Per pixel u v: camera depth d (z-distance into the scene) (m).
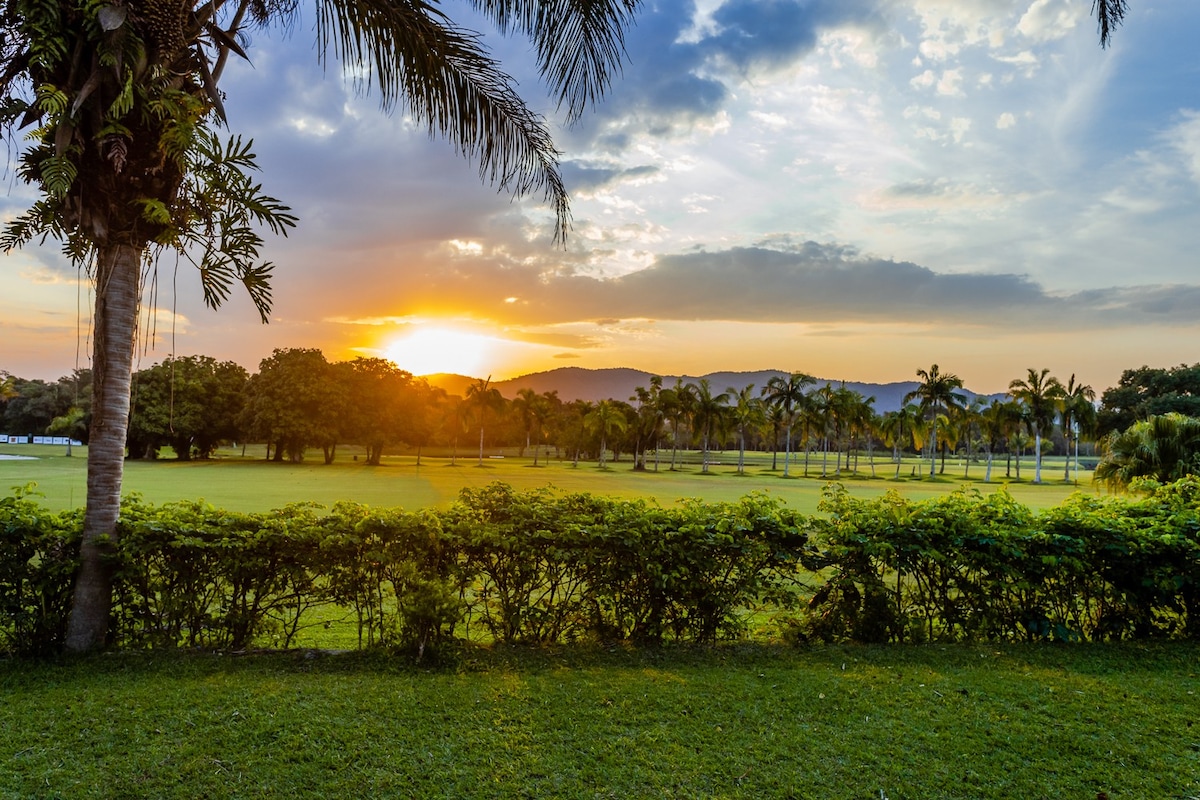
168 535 4.73
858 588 5.51
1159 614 5.75
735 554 5.30
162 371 62.47
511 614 5.11
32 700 3.86
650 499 5.92
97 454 4.75
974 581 5.52
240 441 70.62
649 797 3.01
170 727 3.55
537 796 3.00
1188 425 16.61
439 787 3.05
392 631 4.98
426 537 4.93
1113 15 5.48
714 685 4.27
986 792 3.10
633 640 5.23
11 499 4.91
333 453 64.06
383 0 4.87
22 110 4.44
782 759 3.36
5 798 2.88
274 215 4.81
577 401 83.38
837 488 6.12
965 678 4.50
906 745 3.53
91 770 3.12
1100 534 5.57
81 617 4.70
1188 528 5.70
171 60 4.55
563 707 3.90
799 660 4.86
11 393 65.25
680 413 67.94
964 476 70.25
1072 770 3.32
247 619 4.91
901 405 68.19
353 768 3.20
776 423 67.88
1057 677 4.57
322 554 4.86
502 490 5.52
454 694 4.05
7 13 4.30
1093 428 59.41
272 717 3.68
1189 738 3.66
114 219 4.61
